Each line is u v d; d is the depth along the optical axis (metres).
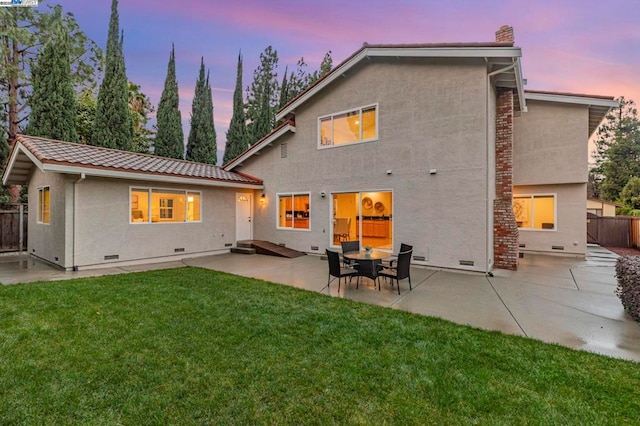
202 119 23.67
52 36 16.22
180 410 2.63
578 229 11.27
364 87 10.37
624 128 28.81
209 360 3.47
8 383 2.98
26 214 12.44
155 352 3.64
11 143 15.86
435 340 4.05
